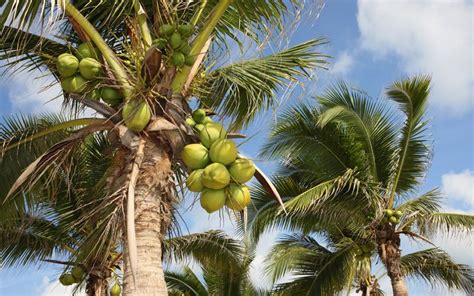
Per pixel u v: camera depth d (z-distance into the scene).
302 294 15.02
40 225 11.09
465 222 13.40
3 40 5.82
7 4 4.53
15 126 7.66
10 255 11.42
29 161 6.79
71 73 5.09
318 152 13.45
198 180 4.58
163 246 4.93
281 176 14.20
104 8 6.00
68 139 5.04
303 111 13.23
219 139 4.70
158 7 5.36
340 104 13.10
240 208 4.67
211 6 6.30
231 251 14.01
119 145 5.00
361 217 13.45
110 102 5.13
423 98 12.84
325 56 6.62
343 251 14.71
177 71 5.11
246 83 6.39
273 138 13.40
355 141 13.35
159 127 4.81
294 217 13.88
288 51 6.57
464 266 15.34
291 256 15.80
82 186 9.19
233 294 19.64
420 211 13.42
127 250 4.46
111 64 5.09
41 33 4.46
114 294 10.43
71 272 10.69
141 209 4.58
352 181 12.64
